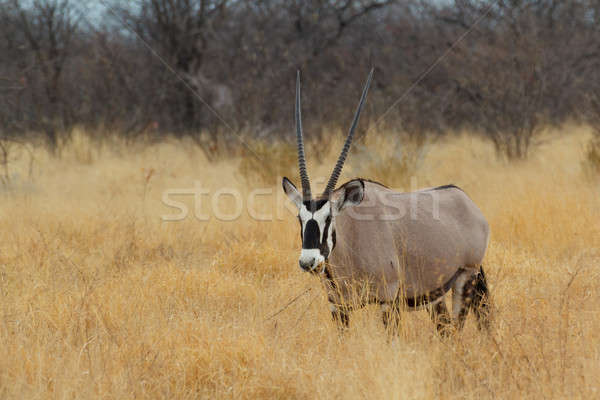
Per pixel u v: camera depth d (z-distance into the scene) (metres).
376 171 36.50
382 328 16.20
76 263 23.02
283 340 15.83
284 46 65.69
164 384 13.53
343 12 74.06
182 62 65.00
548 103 60.38
